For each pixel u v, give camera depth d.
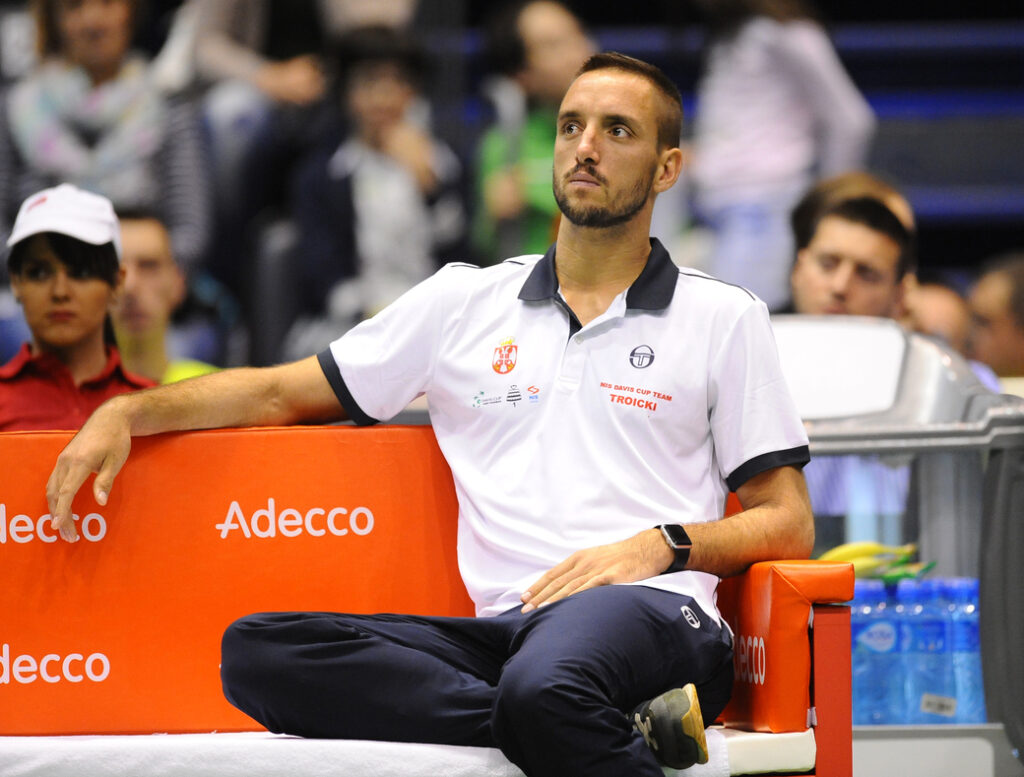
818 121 20.62
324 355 9.83
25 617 9.46
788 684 8.58
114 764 8.57
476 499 9.30
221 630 9.53
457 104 21.38
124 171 20.33
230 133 20.78
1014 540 11.31
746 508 9.37
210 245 20.48
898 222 14.91
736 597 9.34
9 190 20.38
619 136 9.34
